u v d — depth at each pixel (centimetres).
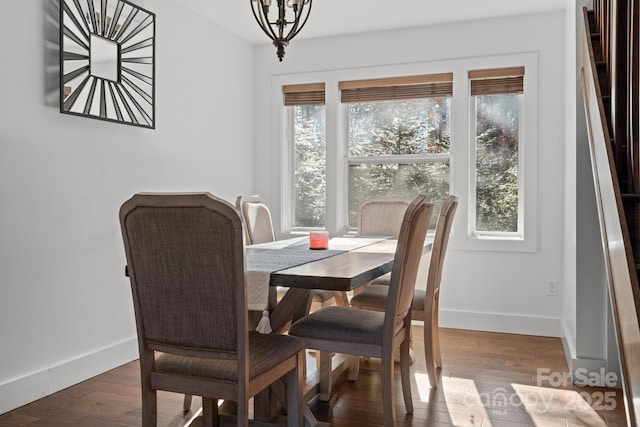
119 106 324
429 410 256
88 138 307
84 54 297
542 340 385
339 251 281
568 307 353
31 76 271
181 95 388
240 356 169
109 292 325
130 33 331
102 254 319
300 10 237
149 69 349
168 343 179
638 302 121
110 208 325
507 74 409
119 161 331
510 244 408
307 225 480
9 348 261
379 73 442
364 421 245
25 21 268
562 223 395
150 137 357
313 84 465
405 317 250
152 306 179
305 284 195
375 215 408
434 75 427
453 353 352
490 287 415
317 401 268
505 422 243
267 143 481
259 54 483
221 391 175
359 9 391
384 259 245
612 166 153
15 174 263
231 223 161
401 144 447
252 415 246
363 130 459
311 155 476
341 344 223
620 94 184
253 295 204
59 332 290
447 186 434
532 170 402
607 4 214
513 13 400
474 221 427
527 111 402
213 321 171
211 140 423
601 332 292
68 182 294
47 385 280
